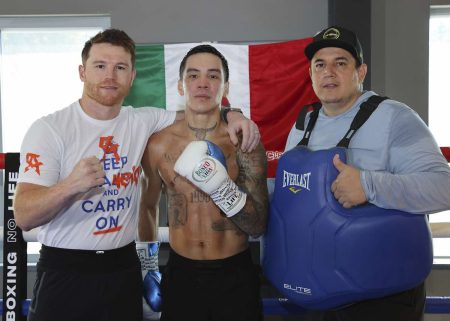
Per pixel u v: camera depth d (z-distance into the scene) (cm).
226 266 143
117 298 129
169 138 150
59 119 129
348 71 126
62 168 127
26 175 121
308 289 118
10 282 153
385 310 118
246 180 142
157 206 162
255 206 134
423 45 272
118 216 131
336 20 264
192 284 142
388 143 119
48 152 123
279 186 127
